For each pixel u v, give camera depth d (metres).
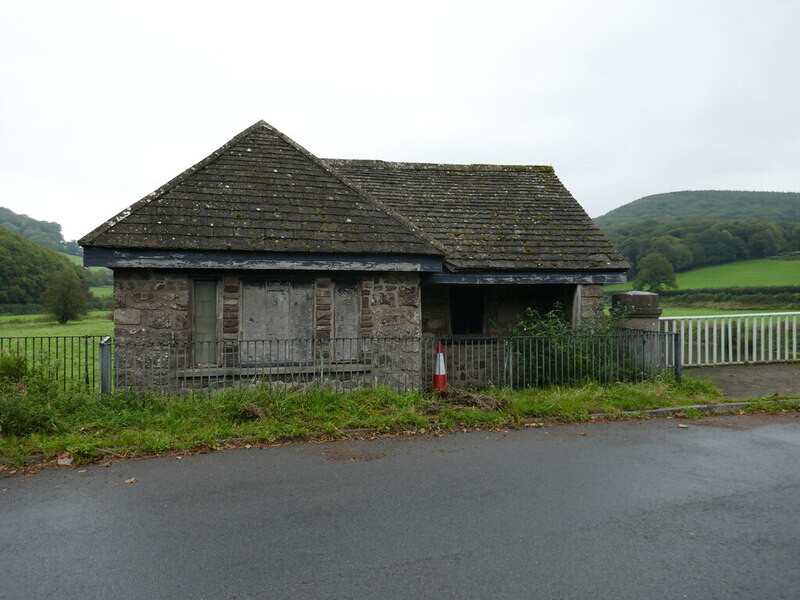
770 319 13.10
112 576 3.66
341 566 3.78
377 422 7.29
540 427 7.60
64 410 7.23
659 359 10.16
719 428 7.60
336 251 8.70
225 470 5.79
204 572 3.71
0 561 3.87
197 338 8.60
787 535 4.27
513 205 13.26
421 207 12.51
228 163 9.69
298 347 8.98
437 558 3.88
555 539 4.18
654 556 3.92
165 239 8.05
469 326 12.33
